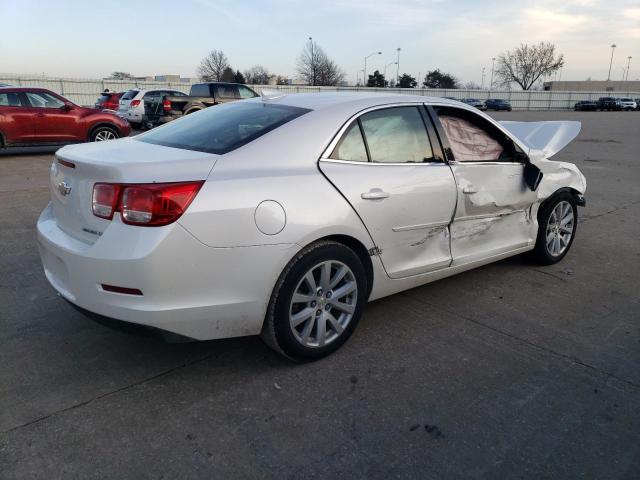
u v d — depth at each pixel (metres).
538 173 4.27
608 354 3.39
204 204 2.63
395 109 3.57
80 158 2.84
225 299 2.76
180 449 2.44
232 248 2.71
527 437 2.58
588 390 2.98
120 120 13.67
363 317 3.86
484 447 2.50
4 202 7.35
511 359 3.30
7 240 5.49
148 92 20.06
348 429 2.60
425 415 2.72
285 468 2.34
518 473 2.34
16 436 2.50
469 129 4.05
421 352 3.36
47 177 9.59
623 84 96.31
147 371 3.07
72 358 3.19
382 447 2.48
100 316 2.71
